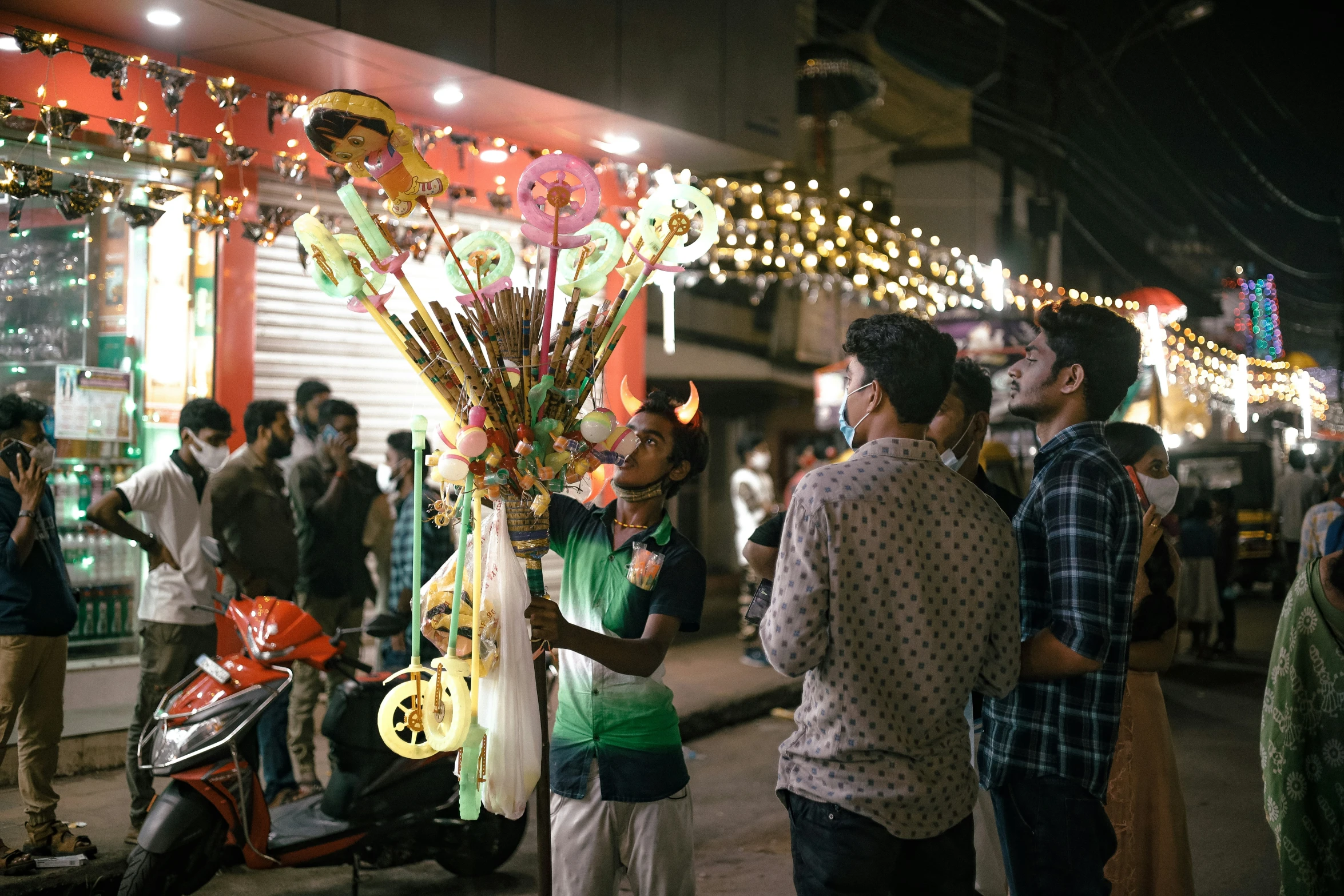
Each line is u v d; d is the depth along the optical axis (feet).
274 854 13.56
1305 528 22.41
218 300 21.67
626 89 24.95
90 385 20.45
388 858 14.71
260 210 19.93
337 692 14.20
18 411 14.79
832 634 7.64
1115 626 8.43
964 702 7.85
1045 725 8.54
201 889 14.93
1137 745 10.11
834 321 53.62
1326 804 10.11
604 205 28.66
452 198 24.12
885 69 59.72
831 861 7.52
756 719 26.17
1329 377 64.80
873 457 7.95
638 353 29.66
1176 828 10.14
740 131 28.17
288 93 22.12
